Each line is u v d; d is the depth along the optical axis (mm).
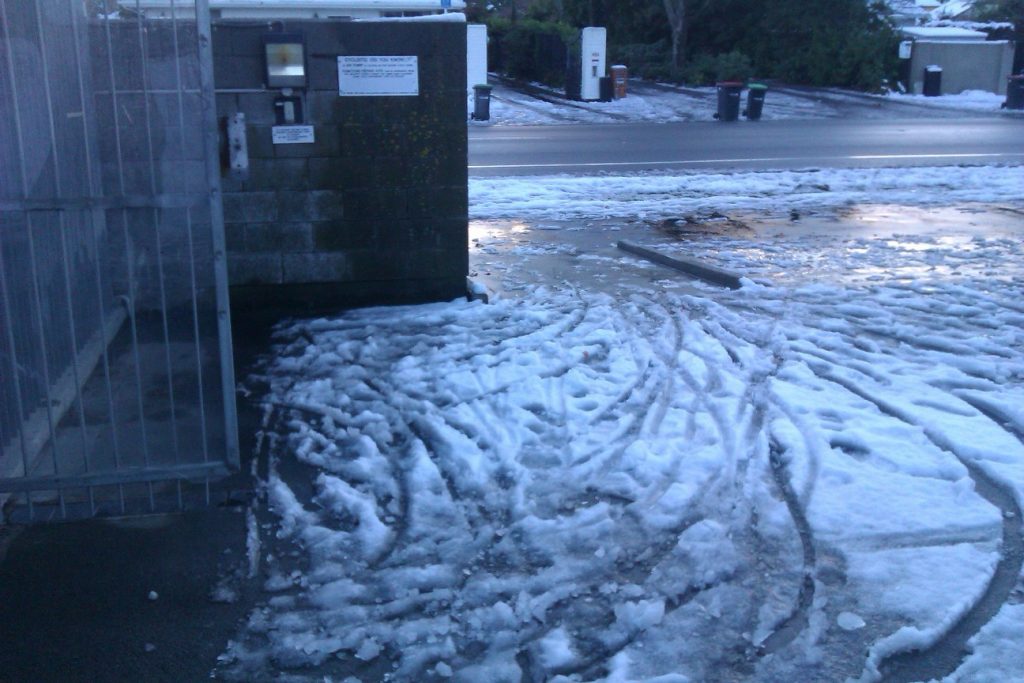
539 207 13281
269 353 6980
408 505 4805
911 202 13852
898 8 45875
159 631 3922
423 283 8102
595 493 4898
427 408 5848
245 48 7359
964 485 4859
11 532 4617
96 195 4680
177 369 5355
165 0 5492
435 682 3609
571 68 31609
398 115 7668
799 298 8375
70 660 3754
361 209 7805
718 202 13812
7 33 4438
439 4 10766
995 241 10922
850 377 6414
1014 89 30297
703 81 36750
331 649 3791
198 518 4742
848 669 3611
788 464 5148
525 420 5660
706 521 4570
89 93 4660
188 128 4676
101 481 4707
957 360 6719
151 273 5090
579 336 7195
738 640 3781
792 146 20891
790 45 38344
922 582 4098
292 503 4832
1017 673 3555
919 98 33656
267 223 7711
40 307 4688
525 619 3936
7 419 4777
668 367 6582
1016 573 4191
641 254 10234
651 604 3969
